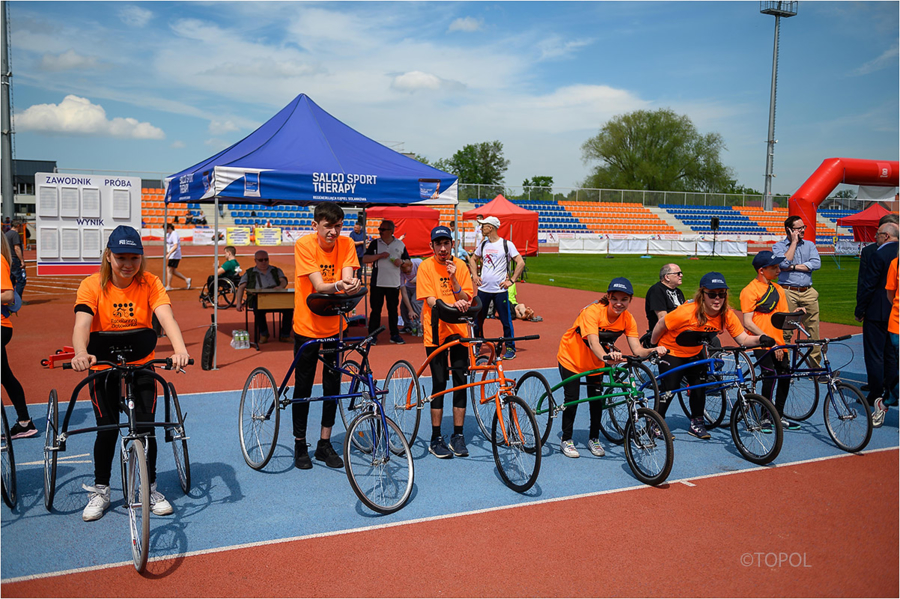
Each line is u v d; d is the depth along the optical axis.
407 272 11.21
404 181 9.52
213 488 4.76
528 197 46.53
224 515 4.29
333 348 4.98
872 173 13.42
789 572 3.62
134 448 3.66
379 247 10.58
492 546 3.89
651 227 48.53
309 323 5.03
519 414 4.79
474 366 5.24
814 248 8.16
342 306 4.86
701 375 5.90
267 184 8.57
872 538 4.03
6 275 5.23
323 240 4.96
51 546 3.85
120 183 11.95
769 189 52.34
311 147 9.47
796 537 4.04
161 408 6.77
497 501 4.58
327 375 5.17
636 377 5.71
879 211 33.28
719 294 5.42
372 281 10.67
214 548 3.84
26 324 12.16
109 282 4.00
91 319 3.93
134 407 3.89
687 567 3.66
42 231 11.49
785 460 5.47
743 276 25.17
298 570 3.60
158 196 39.62
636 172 71.12
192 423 6.31
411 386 5.70
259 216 40.62
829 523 4.25
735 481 4.98
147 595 3.34
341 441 5.80
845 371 8.75
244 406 5.37
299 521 4.21
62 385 7.64
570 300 16.98
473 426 6.42
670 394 5.59
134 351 4.07
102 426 3.95
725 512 4.41
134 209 12.11
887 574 3.60
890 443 5.90
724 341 10.61
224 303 15.17
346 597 3.33
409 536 4.02
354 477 4.36
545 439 5.54
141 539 3.58
